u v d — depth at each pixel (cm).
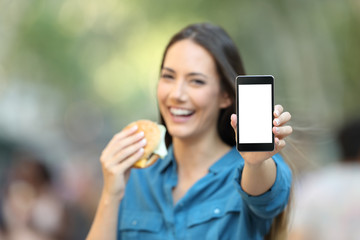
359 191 372
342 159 407
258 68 1567
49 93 2455
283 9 1527
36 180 575
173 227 301
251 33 1588
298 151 325
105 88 2612
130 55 2138
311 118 352
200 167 317
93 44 2094
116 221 300
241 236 288
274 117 248
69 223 578
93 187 998
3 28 1986
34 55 2086
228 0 1616
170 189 312
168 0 1783
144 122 310
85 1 1984
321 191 378
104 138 3141
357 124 412
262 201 263
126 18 1980
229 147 322
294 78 1509
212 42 307
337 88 1500
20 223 548
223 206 296
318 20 1513
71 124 2955
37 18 1980
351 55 1509
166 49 318
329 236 369
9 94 2208
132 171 331
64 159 1291
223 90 311
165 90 310
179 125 307
